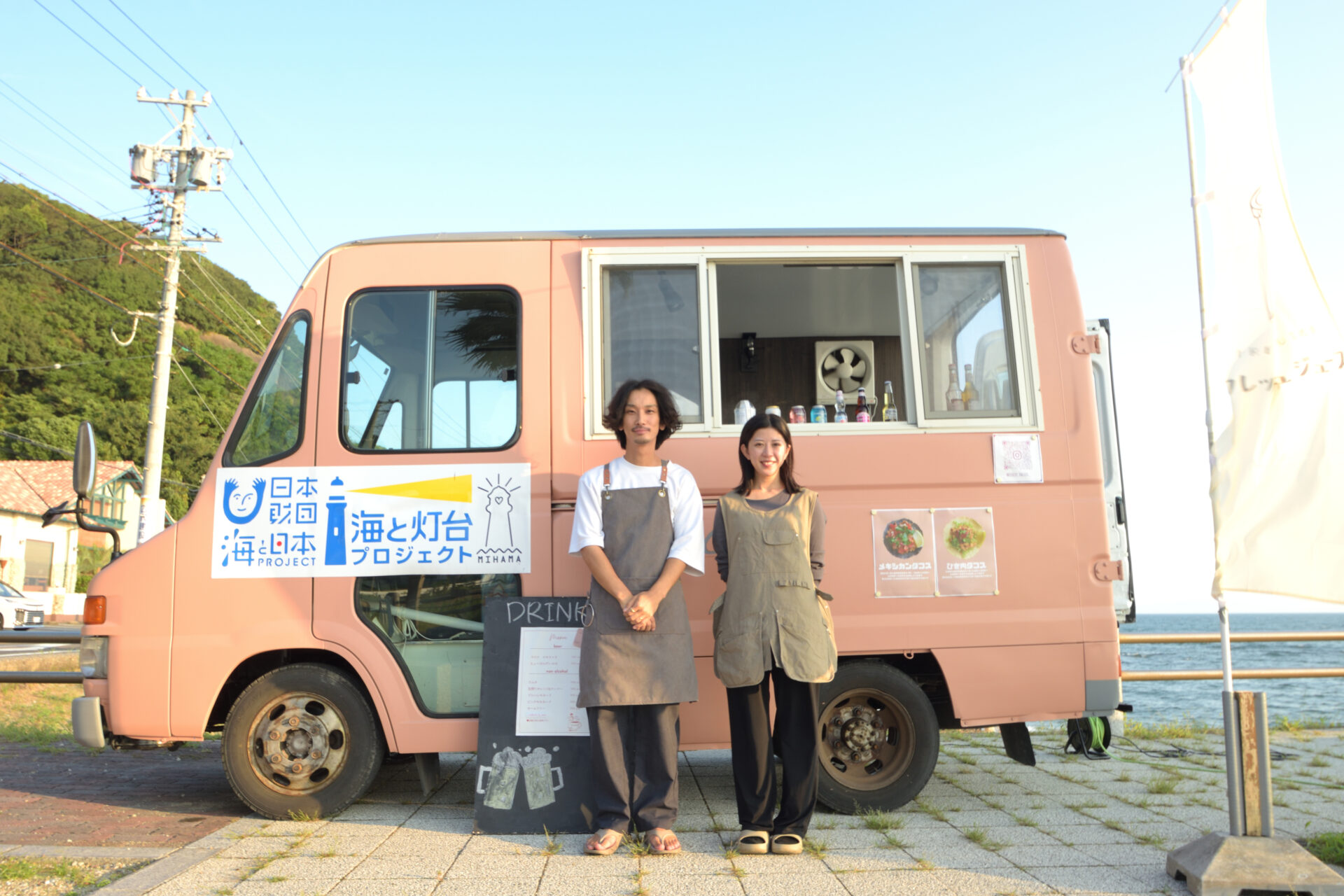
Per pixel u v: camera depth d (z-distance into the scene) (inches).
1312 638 255.3
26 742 270.8
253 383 179.6
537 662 167.9
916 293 184.4
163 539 174.1
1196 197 144.2
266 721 172.2
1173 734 275.1
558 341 180.4
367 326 181.9
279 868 138.8
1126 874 136.2
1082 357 182.7
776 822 150.9
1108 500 208.4
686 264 183.8
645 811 149.9
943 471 176.7
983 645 172.6
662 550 152.7
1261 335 140.2
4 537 1302.9
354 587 172.9
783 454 158.4
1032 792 195.8
